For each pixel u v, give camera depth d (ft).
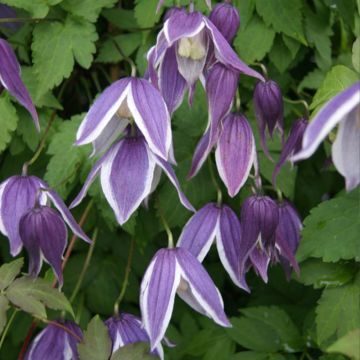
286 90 1.86
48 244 1.46
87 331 1.49
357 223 1.60
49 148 1.70
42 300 1.48
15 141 1.77
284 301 1.97
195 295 1.42
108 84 1.92
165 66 1.42
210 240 1.52
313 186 1.97
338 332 1.61
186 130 1.76
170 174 1.45
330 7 1.77
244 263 1.50
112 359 1.48
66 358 1.58
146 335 1.55
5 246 1.98
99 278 1.95
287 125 1.86
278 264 1.96
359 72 1.44
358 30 1.67
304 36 1.79
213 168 1.77
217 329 1.85
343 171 1.11
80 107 1.93
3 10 1.83
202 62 1.40
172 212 1.73
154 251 1.94
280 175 1.74
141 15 1.74
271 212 1.48
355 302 1.62
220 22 1.44
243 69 1.34
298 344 1.78
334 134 1.37
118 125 1.46
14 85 1.48
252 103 1.80
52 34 1.71
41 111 1.76
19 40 1.80
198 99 1.75
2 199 1.50
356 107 1.09
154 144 1.37
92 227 1.86
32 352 1.58
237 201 1.78
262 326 1.80
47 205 1.51
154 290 1.42
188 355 1.90
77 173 1.74
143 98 1.38
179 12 1.36
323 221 1.61
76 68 1.88
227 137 1.46
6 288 1.48
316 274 1.66
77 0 1.72
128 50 1.80
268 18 1.72
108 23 1.87
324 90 1.47
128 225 1.69
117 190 1.44
